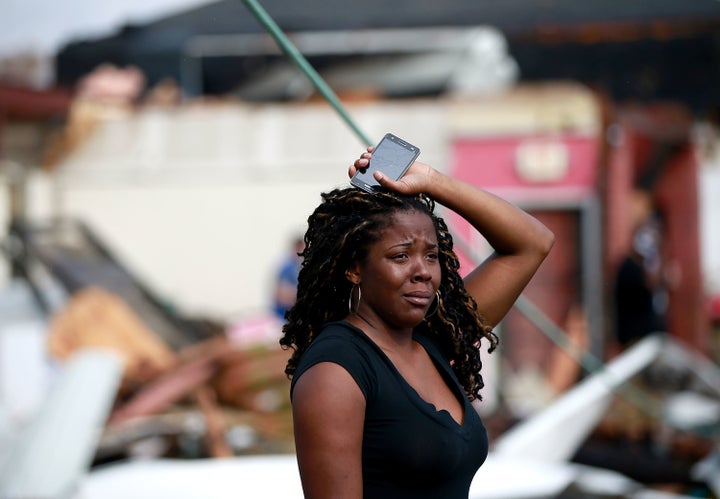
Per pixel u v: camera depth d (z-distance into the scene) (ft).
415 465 9.95
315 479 9.75
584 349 54.85
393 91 56.29
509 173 55.93
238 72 55.83
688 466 39.55
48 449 23.71
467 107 55.93
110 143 54.08
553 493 24.34
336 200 10.67
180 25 55.42
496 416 46.34
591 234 56.03
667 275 59.31
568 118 56.29
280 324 45.32
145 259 53.31
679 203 58.85
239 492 22.22
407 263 10.34
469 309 11.47
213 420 35.94
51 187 53.31
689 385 44.24
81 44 54.54
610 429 41.81
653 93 57.36
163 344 46.42
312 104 55.72
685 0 56.85
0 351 44.98
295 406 9.94
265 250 54.13
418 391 10.37
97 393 26.89
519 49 57.00
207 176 54.19
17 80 53.57
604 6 56.95
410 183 10.93
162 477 23.38
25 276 49.80
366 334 10.34
